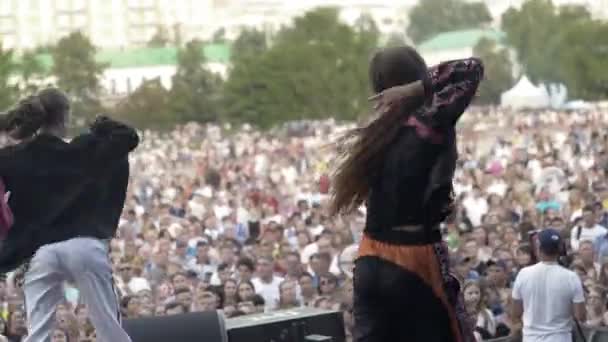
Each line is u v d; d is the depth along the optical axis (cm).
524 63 10294
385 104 518
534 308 974
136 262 1681
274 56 8444
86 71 8862
